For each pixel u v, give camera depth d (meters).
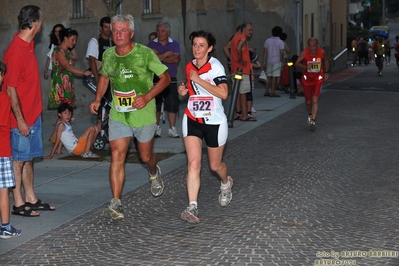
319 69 15.79
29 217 8.67
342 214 8.72
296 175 11.10
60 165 11.99
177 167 11.85
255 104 21.53
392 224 8.26
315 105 15.91
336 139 14.69
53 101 13.71
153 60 8.48
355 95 24.80
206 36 8.29
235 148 13.71
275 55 23.66
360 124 17.00
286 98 23.31
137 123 8.59
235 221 8.41
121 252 7.29
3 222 7.79
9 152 7.66
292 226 8.17
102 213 8.85
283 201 9.40
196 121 8.41
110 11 13.66
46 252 7.32
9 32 15.80
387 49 53.25
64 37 13.28
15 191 8.72
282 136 15.20
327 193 9.87
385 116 18.58
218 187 10.34
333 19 45.03
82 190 10.19
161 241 7.66
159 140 14.61
